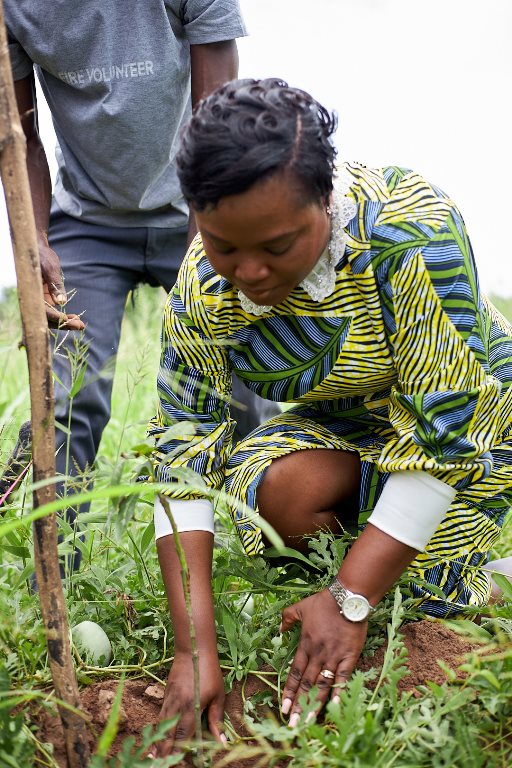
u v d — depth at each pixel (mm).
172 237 2945
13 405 2717
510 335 2201
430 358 1804
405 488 1842
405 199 1822
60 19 2576
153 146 2715
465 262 1818
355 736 1549
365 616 1828
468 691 1709
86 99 2699
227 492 2186
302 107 1545
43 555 1493
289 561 2291
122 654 2133
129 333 4004
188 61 2703
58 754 1753
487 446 1858
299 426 2289
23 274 1427
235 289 1889
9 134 1386
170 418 1978
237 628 2047
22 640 1946
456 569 2154
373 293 1806
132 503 1511
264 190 1486
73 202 2895
